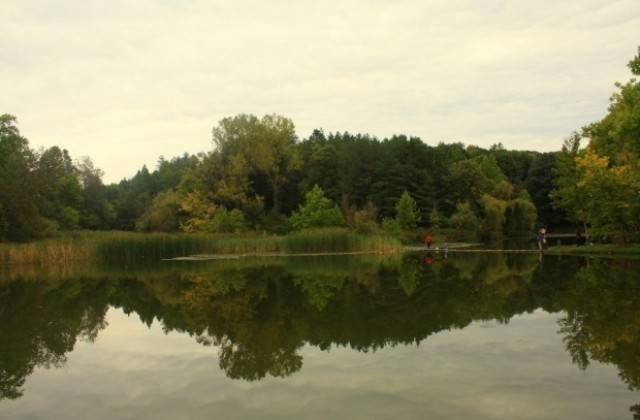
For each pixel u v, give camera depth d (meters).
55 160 66.06
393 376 8.22
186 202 67.56
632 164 30.55
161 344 11.35
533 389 7.39
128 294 19.88
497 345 10.02
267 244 46.00
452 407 6.75
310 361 9.34
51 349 11.15
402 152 79.25
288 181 78.62
